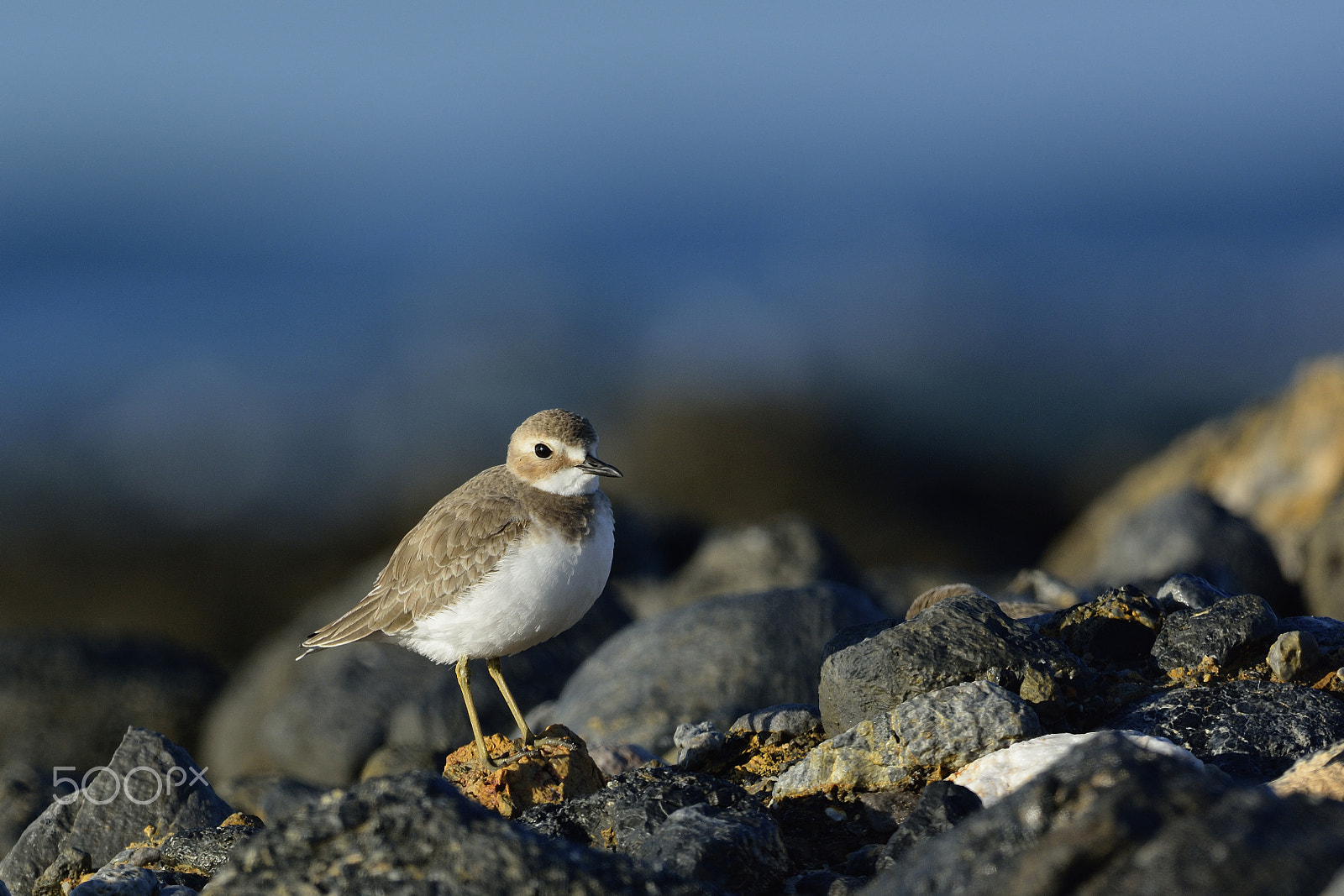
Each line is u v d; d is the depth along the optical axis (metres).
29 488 24.81
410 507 26.05
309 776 12.33
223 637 23.20
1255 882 3.64
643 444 27.64
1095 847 3.84
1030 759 5.79
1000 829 4.27
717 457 27.36
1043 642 6.73
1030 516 26.77
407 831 4.64
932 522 26.30
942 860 4.32
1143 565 13.08
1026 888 3.84
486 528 7.30
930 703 6.23
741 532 15.74
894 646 6.62
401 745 12.04
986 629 6.71
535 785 6.77
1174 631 7.16
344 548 25.14
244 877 4.58
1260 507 16.59
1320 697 6.41
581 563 7.32
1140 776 4.11
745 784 6.96
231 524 24.81
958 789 5.52
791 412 27.92
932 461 27.36
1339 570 12.20
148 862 6.56
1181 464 18.48
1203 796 3.99
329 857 4.60
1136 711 6.51
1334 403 16.78
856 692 6.70
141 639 15.83
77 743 14.20
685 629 10.84
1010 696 6.20
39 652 15.02
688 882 4.60
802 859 5.84
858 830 6.03
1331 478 16.14
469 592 7.28
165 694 14.95
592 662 11.26
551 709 11.30
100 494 24.95
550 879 4.48
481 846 4.56
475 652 7.50
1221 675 6.93
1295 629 7.48
